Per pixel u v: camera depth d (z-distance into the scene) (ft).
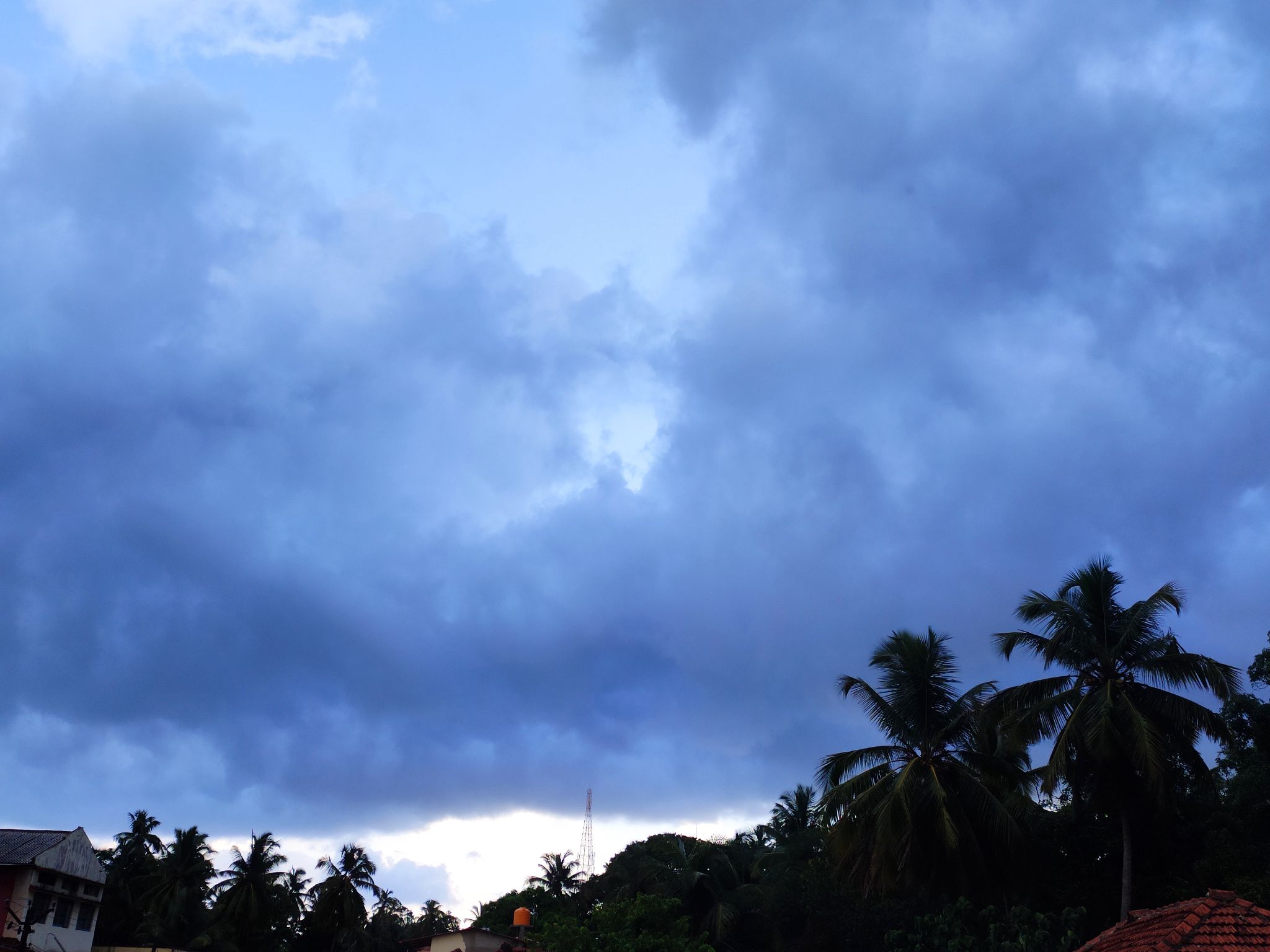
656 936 114.83
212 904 243.81
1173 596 115.03
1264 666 136.46
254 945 246.88
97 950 206.69
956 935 119.75
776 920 169.58
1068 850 133.49
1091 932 124.67
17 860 169.48
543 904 257.75
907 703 131.03
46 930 172.96
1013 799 133.28
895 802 122.72
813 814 180.14
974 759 131.13
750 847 217.36
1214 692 111.34
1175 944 55.93
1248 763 131.54
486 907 310.04
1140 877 126.93
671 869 194.18
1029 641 121.19
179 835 249.34
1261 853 120.78
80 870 184.24
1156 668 115.24
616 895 193.16
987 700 126.21
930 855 123.95
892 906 143.64
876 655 135.13
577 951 109.09
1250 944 56.03
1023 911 118.83
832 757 132.77
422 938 187.83
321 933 270.26
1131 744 110.52
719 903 184.55
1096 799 118.52
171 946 221.25
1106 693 114.01
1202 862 122.42
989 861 124.88
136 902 236.84
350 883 264.11
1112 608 119.96
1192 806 128.36
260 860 250.98
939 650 132.67
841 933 148.77
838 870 139.85
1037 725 117.91
